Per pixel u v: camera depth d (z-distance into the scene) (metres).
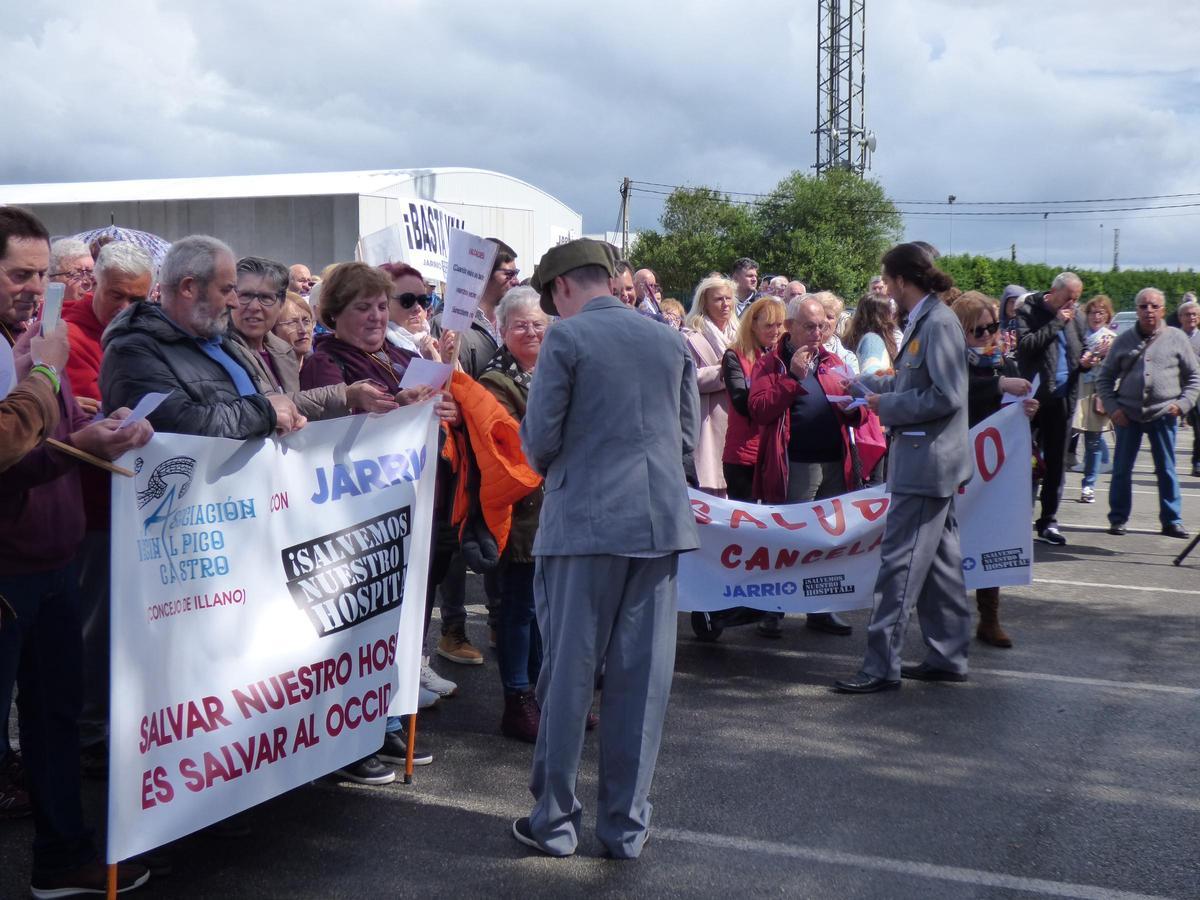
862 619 6.52
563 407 3.43
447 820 3.81
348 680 3.74
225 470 3.30
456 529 4.70
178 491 3.16
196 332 3.55
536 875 3.41
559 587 3.50
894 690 5.20
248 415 3.35
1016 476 5.83
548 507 3.52
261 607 3.43
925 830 3.72
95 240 6.88
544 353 3.46
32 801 3.20
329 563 3.66
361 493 3.77
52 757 3.18
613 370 3.43
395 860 3.51
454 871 3.44
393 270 5.17
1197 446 12.88
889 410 5.04
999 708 4.94
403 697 4.00
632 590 3.49
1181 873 3.43
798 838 3.67
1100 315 11.11
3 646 3.00
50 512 3.12
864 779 4.16
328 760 3.68
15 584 3.04
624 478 3.42
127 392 3.38
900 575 5.13
